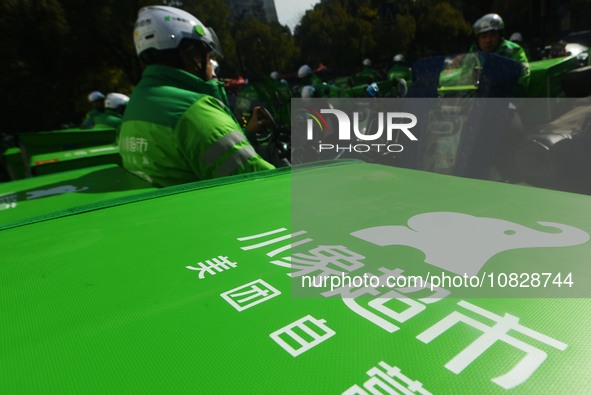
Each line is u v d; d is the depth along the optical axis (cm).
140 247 83
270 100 645
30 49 1099
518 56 409
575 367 43
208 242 83
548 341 47
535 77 453
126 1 1288
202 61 219
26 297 64
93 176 213
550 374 42
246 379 44
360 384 42
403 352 46
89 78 1348
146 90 197
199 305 59
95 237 90
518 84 306
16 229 98
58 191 183
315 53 2919
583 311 52
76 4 1227
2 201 168
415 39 2653
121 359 48
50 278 71
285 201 108
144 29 205
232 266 71
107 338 52
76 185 194
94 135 431
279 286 63
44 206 158
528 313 52
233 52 2019
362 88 649
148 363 47
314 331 51
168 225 95
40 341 52
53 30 1073
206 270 70
